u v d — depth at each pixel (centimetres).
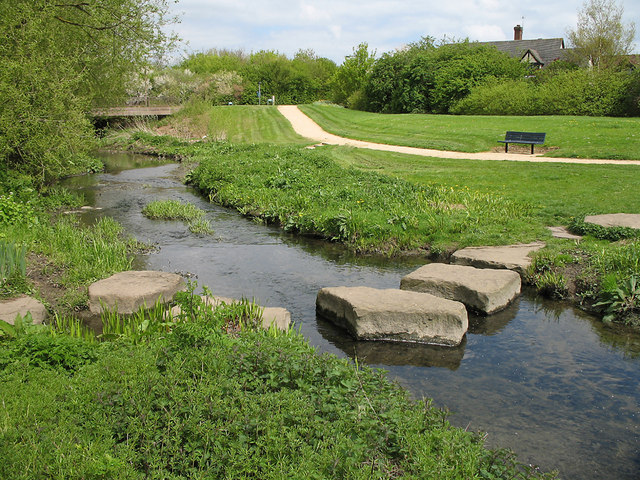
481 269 856
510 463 408
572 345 685
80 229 1216
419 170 1848
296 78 6731
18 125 1267
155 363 484
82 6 1602
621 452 468
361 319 695
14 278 786
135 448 389
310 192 1442
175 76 4834
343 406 437
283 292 859
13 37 1291
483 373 613
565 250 945
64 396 431
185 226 1290
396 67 4297
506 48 5638
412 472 378
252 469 365
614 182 1484
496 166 1856
